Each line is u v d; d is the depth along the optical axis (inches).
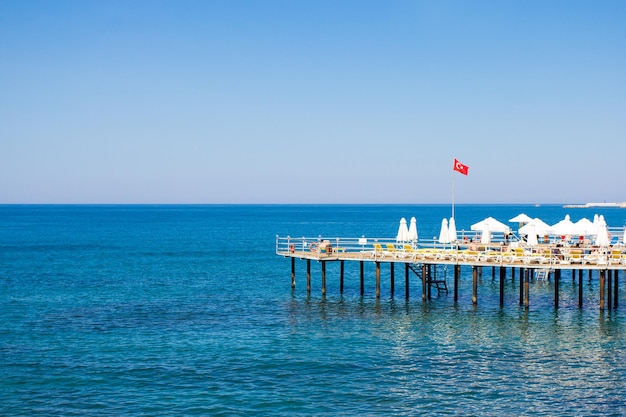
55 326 1721.2
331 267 3218.5
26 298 2176.4
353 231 6323.8
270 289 2388.0
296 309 1952.5
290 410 1111.0
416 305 1989.4
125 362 1375.5
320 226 7534.5
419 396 1173.1
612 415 1090.1
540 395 1177.4
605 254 1822.1
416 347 1488.7
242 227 7298.2
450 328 1674.5
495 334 1606.8
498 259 1892.2
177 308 1985.7
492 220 2301.9
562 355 1421.0
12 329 1684.3
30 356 1419.8
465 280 2672.2
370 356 1417.3
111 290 2365.9
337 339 1566.2
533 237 1940.2
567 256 1830.7
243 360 1390.3
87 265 3208.7
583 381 1250.0
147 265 3211.1
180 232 6200.8
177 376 1283.2
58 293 2289.6
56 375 1288.1
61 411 1104.2
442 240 2069.4
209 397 1169.4
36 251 4001.0
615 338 1563.7
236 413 1098.1
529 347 1485.0
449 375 1286.9
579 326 1686.8
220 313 1900.8
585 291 2331.4
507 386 1223.5
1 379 1262.3
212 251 4018.2
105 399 1159.6
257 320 1795.0
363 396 1173.7
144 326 1722.4
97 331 1660.9
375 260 2026.3
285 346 1502.2
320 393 1188.5
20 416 1082.1
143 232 6190.9
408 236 2068.2
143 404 1136.8
